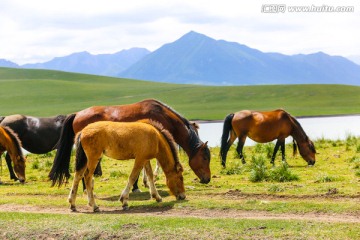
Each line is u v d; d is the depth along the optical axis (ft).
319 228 31.09
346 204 37.11
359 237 29.04
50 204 41.83
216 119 337.31
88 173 38.47
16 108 460.55
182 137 46.88
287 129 64.85
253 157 65.87
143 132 38.78
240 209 37.68
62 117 65.00
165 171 40.98
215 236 30.58
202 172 46.55
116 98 548.31
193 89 604.49
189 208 38.55
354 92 520.42
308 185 46.80
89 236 32.30
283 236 29.89
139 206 40.11
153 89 625.82
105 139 37.81
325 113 363.35
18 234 33.42
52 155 82.74
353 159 64.34
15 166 56.39
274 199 41.60
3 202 43.16
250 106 461.37
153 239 30.99
